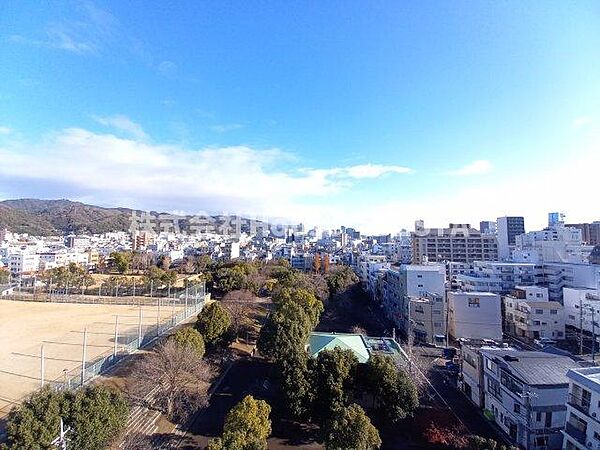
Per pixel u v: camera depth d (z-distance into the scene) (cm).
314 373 3195
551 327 5728
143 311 6688
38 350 4347
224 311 4697
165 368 3281
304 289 6488
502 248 12750
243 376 4091
